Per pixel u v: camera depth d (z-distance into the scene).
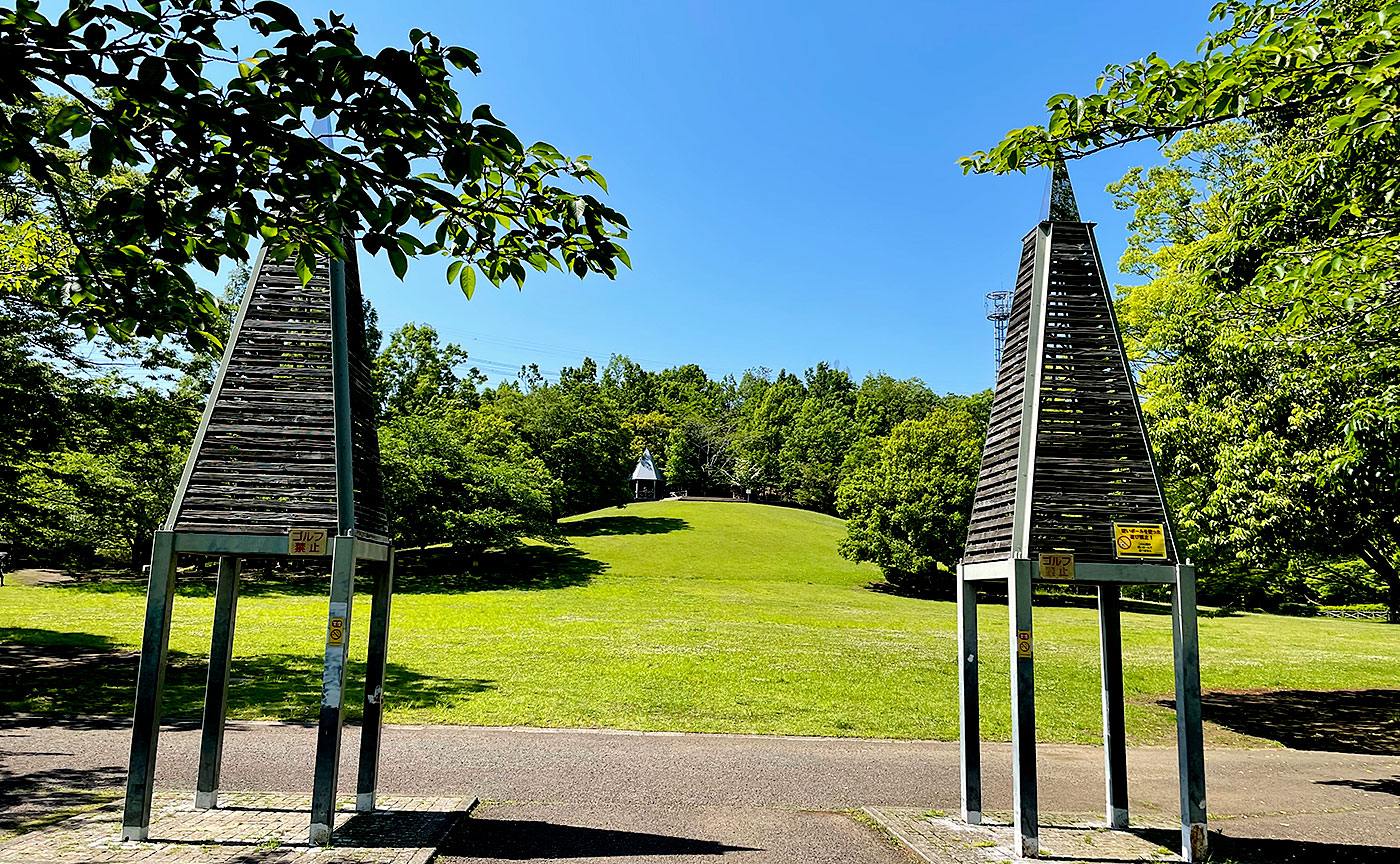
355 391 6.36
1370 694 15.16
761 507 70.88
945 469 40.56
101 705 10.90
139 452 15.49
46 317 12.30
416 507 39.41
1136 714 13.16
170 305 4.84
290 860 5.22
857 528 42.34
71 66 3.20
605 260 4.59
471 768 8.29
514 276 4.75
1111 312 6.66
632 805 7.14
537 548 47.09
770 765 8.87
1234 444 12.37
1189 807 5.89
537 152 4.16
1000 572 6.35
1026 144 6.95
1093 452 6.34
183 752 8.54
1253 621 31.45
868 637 22.31
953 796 7.87
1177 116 6.38
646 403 108.81
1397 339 9.05
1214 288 10.48
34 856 5.18
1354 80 5.84
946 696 13.93
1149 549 6.10
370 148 3.62
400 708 11.46
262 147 3.72
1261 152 13.70
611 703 12.16
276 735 9.59
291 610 24.88
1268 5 7.00
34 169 3.33
